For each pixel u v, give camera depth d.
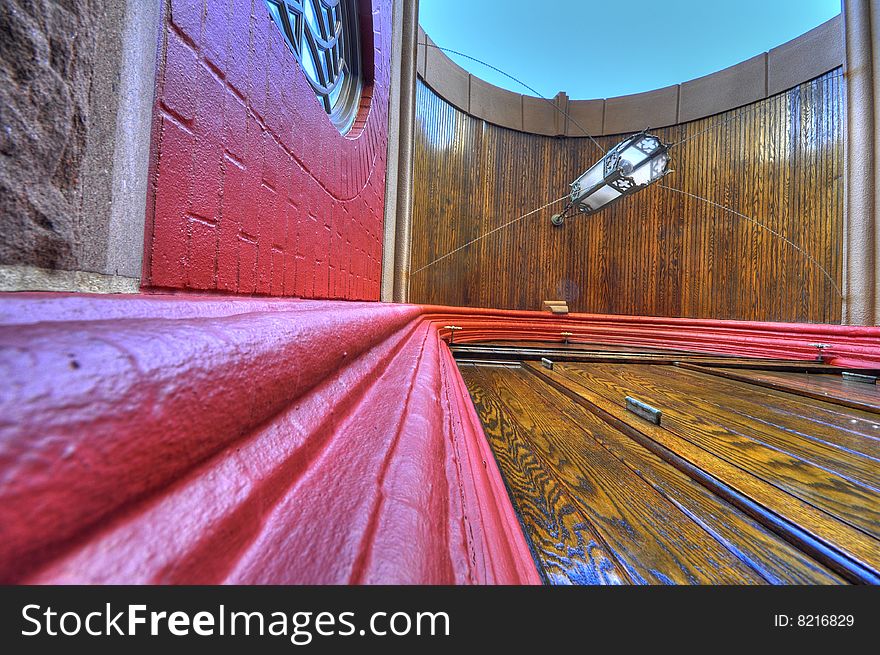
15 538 0.18
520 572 0.62
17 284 0.39
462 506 0.65
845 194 6.19
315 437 0.55
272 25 1.14
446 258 7.41
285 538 0.37
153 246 0.66
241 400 0.39
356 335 0.93
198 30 0.78
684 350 6.74
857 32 5.97
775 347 5.95
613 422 1.93
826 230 6.41
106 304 0.36
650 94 8.16
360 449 0.60
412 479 0.56
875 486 1.25
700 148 7.73
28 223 0.40
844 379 3.77
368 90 3.06
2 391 0.20
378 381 1.05
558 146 8.49
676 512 1.08
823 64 6.42
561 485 1.22
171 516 0.29
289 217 1.28
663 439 1.66
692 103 7.79
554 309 7.58
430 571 0.41
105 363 0.26
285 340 0.52
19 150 0.39
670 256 7.91
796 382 3.42
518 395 2.52
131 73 0.58
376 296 3.39
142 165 0.62
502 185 8.14
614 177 5.97
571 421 1.94
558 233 8.45
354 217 2.33
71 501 0.21
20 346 0.23
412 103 5.37
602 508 1.09
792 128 6.78
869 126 5.88
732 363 4.67
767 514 1.06
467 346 5.39
